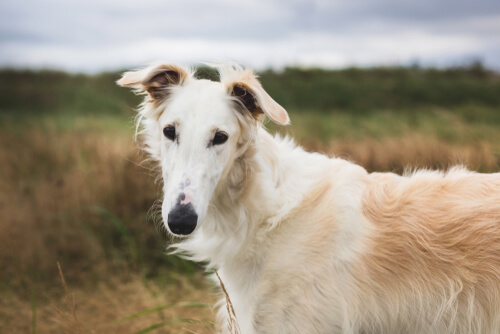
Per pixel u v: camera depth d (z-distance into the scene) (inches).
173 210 86.7
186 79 101.8
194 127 92.6
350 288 94.8
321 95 716.7
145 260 186.1
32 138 327.3
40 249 187.5
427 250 93.0
